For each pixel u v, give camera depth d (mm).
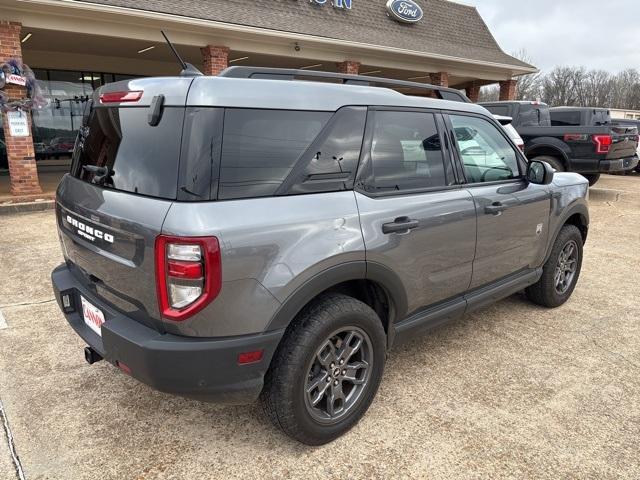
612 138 9758
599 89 65125
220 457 2412
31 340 3568
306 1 13531
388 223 2543
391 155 2703
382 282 2561
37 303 4242
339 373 2504
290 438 2516
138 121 2250
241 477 2283
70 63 13883
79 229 2504
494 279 3475
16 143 8609
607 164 9805
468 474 2309
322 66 15508
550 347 3598
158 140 2129
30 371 3156
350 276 2393
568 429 2646
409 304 2791
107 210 2242
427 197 2812
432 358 3414
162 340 2049
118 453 2430
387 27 15211
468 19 17906
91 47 12477
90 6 8508
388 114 2717
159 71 15711
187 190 2004
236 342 2072
